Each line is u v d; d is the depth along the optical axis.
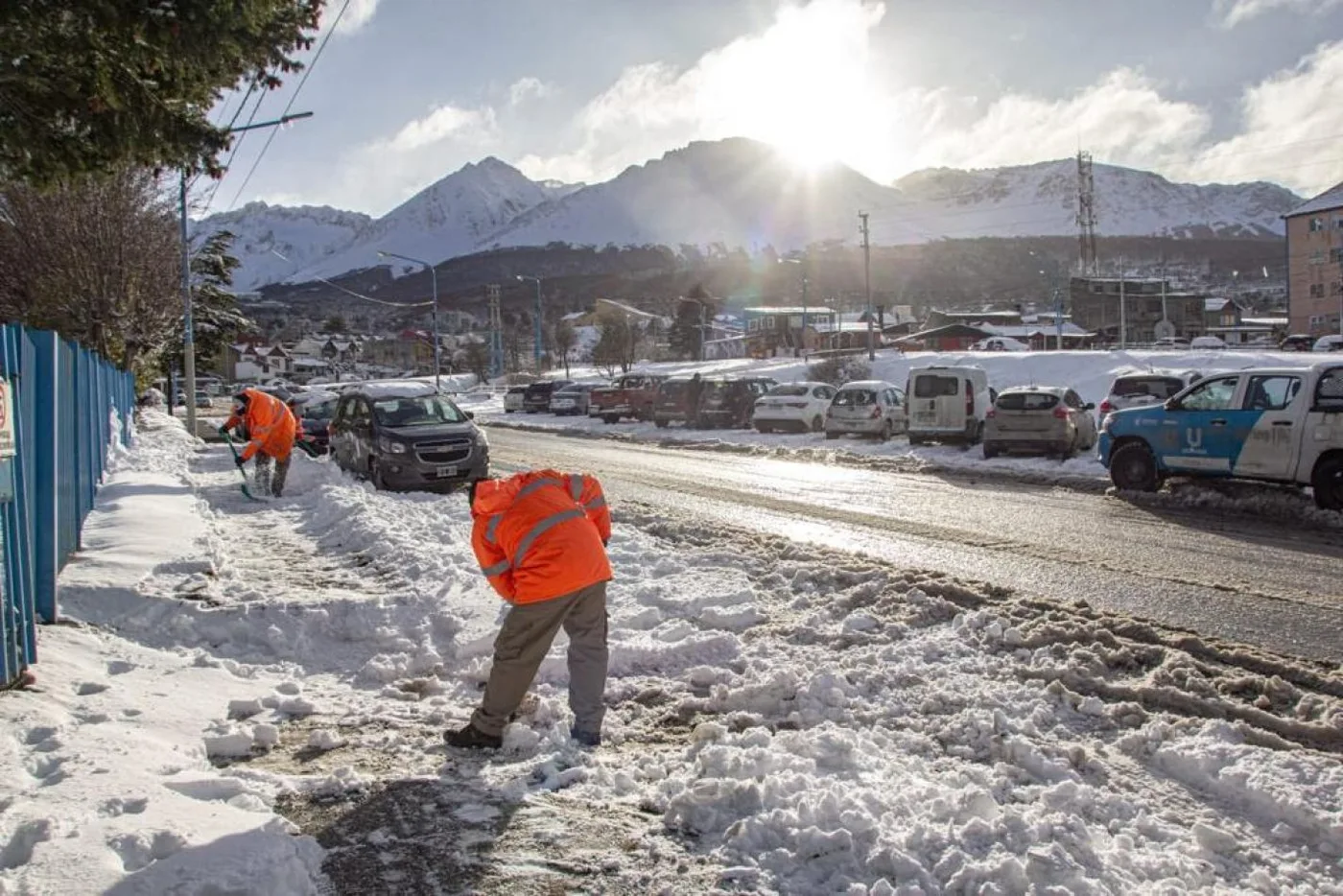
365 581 9.12
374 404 17.08
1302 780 4.69
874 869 3.76
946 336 99.25
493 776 4.78
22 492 5.77
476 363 103.94
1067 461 18.98
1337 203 85.50
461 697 6.13
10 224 25.66
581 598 5.20
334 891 3.65
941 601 7.80
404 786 4.61
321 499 14.16
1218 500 13.91
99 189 25.33
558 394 42.31
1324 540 11.19
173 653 6.73
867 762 4.82
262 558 10.38
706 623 7.64
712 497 15.56
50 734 4.84
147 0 6.62
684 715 5.79
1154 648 6.69
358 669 6.79
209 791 4.33
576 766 4.89
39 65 6.98
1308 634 7.39
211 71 7.52
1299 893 3.78
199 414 50.47
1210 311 108.88
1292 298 89.31
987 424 19.92
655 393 32.75
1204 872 3.88
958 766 4.91
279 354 129.38
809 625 7.52
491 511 5.26
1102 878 3.72
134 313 27.98
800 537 11.85
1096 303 108.44
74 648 6.45
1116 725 5.52
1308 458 12.95
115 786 4.19
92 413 13.27
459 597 8.16
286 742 5.27
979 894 3.51
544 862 3.87
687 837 4.09
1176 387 20.81
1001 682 6.12
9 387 5.59
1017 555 10.56
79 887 3.37
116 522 11.22
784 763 4.65
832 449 22.78
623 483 17.53
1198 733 5.31
